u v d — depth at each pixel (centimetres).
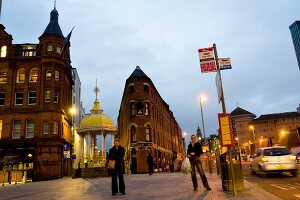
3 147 3409
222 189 971
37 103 3594
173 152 7038
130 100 4153
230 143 839
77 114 5750
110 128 2942
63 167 3691
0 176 2473
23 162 3397
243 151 8694
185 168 1991
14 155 3416
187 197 777
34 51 3881
